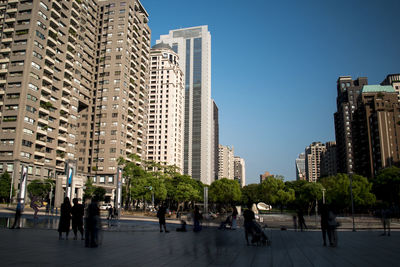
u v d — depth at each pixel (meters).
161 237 18.44
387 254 13.00
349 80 165.50
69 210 15.58
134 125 108.00
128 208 76.88
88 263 9.52
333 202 89.00
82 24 94.50
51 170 77.81
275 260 11.15
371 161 117.56
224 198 110.81
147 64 120.56
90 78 99.50
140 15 113.06
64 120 83.19
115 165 93.75
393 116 113.69
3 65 74.19
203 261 10.54
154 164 89.38
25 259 9.76
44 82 77.75
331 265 10.35
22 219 31.31
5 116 70.75
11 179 66.06
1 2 79.81
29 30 74.19
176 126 168.88
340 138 158.38
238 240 17.89
